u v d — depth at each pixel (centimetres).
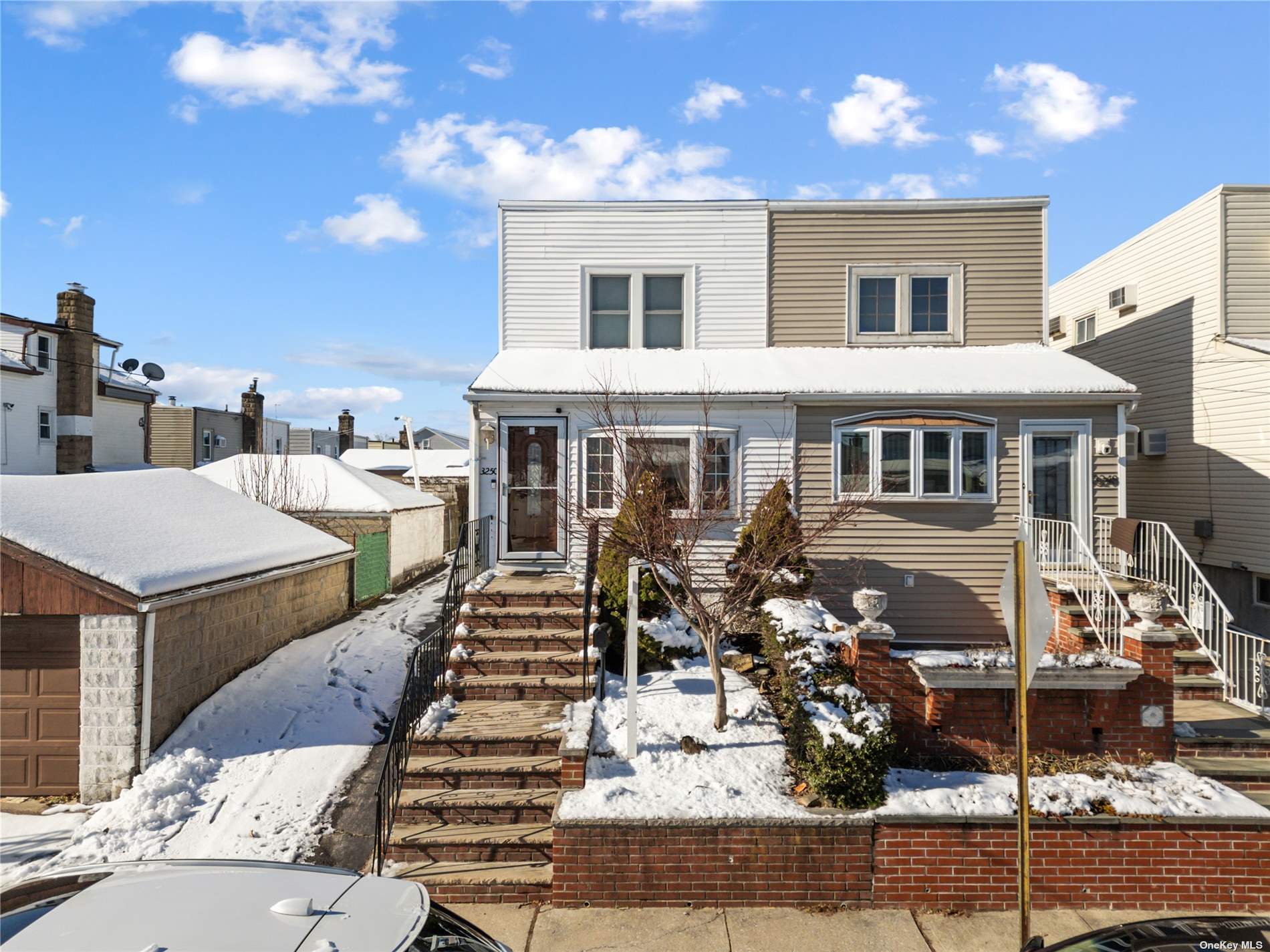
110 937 305
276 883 364
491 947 373
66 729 812
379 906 358
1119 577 1040
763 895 619
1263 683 850
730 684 841
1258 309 1477
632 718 703
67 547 818
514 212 1373
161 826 729
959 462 1163
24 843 711
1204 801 651
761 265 1366
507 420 1167
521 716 798
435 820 686
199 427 3294
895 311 1361
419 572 2017
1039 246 1350
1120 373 1808
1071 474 1172
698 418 1159
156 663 838
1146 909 620
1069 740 723
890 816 624
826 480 1168
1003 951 570
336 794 786
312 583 1317
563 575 1123
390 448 5356
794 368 1241
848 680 734
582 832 618
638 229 1373
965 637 1163
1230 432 1459
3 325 2309
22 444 2319
